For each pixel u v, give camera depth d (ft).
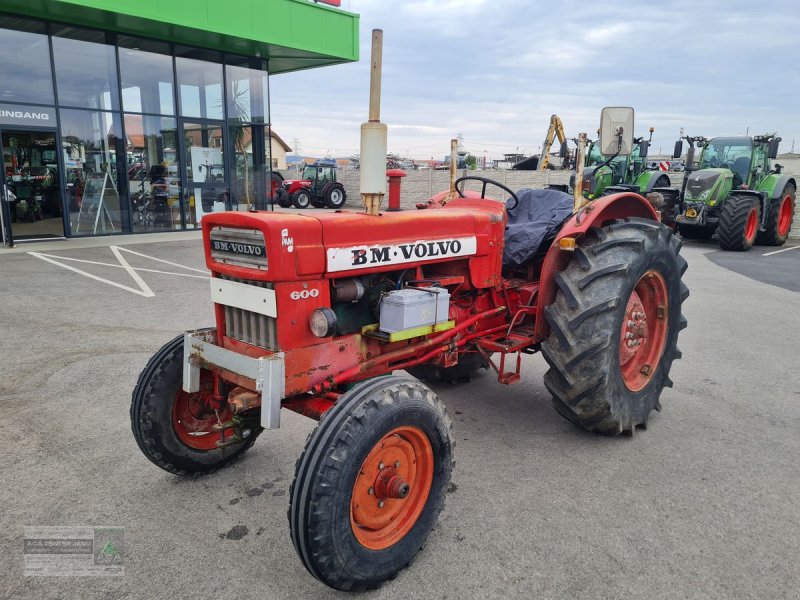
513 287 12.62
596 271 11.16
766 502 9.85
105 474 10.50
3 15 34.65
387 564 7.73
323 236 8.45
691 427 12.79
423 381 15.38
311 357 8.55
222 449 10.62
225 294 8.99
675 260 12.94
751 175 43.11
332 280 8.82
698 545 8.68
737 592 7.70
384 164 9.14
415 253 9.82
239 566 8.16
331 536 7.10
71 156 38.99
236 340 9.18
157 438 9.76
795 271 32.73
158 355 9.86
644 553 8.48
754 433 12.50
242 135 47.91
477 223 11.07
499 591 7.71
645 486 10.32
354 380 9.48
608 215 13.42
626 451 11.64
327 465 7.07
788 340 19.34
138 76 41.24
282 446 11.75
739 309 23.58
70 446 11.43
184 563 8.19
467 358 14.80
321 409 8.61
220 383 10.09
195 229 45.80
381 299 9.21
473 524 9.15
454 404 13.99
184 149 44.39
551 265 11.66
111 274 27.91
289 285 8.24
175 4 37.29
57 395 13.75
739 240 39.60
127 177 41.75
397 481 7.78
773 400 14.30
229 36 40.50
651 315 13.19
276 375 7.98
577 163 12.78
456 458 11.28
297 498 7.10
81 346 17.22
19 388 14.12
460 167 76.79
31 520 9.09
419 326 9.31
